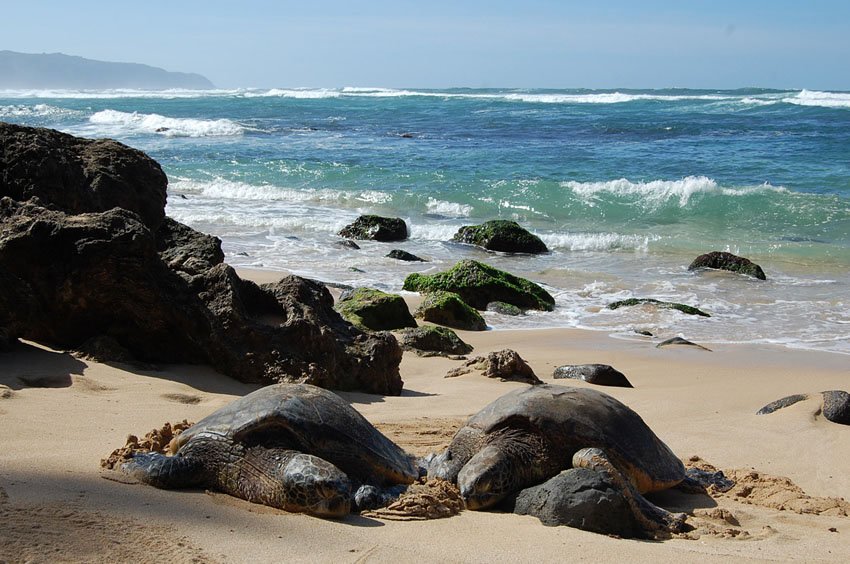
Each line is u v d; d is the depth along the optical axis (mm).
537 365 12328
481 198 27734
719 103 64375
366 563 4613
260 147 40281
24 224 8922
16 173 10898
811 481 7352
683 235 23266
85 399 7523
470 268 17125
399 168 33281
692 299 17188
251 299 9852
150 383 8273
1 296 8789
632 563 4918
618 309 16453
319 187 30016
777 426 8938
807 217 24406
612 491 5648
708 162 33531
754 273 19000
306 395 6168
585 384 11117
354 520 5371
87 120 55219
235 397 8328
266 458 5539
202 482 5711
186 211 25703
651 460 6457
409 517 5504
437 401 9484
